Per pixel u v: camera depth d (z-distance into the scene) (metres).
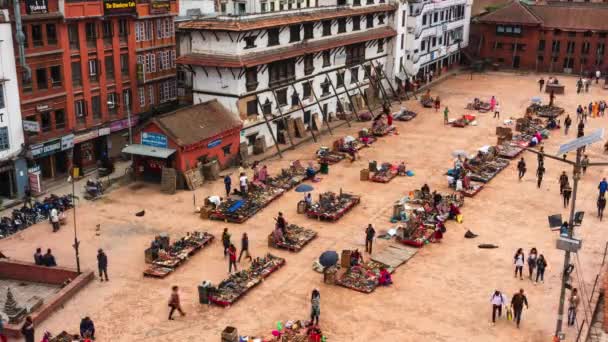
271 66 59.84
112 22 54.34
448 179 50.19
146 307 32.94
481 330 30.89
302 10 64.81
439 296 33.97
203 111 54.41
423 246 39.97
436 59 94.50
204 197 48.19
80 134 52.41
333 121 71.44
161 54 60.91
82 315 32.22
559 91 82.75
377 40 78.38
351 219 44.06
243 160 56.53
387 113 68.00
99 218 44.25
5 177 47.38
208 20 57.16
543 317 32.06
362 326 31.11
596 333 30.55
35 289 35.88
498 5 109.00
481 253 39.00
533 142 59.91
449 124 68.69
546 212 45.47
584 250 39.62
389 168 53.56
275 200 47.50
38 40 48.09
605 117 71.56
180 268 37.16
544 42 98.38
